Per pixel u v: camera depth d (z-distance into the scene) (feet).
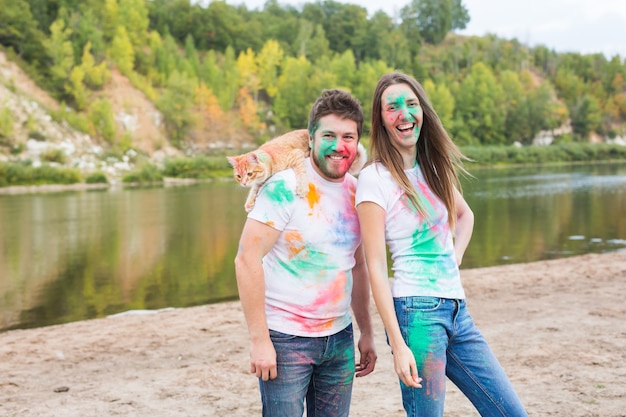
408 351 8.21
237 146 292.20
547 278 31.17
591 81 469.16
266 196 8.29
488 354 8.90
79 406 14.87
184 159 237.25
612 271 32.32
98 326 24.73
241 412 14.07
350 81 342.23
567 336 19.38
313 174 8.66
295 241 8.37
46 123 242.37
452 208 9.23
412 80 9.19
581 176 197.26
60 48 284.20
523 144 364.38
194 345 20.88
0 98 241.76
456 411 13.53
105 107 255.50
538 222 77.36
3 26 280.72
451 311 8.68
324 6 476.13
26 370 18.48
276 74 353.51
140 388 16.14
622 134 410.93
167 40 347.56
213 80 320.09
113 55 304.50
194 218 96.58
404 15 501.56
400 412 13.62
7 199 148.15
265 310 8.49
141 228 83.61
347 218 8.70
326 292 8.47
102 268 52.16
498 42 485.97
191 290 41.75
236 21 416.87
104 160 239.30
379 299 8.39
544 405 13.51
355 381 16.05
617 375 15.37
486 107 352.69
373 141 9.22
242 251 8.25
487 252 53.31
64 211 113.19
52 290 42.65
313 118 8.60
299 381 8.42
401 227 8.74
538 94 375.25
